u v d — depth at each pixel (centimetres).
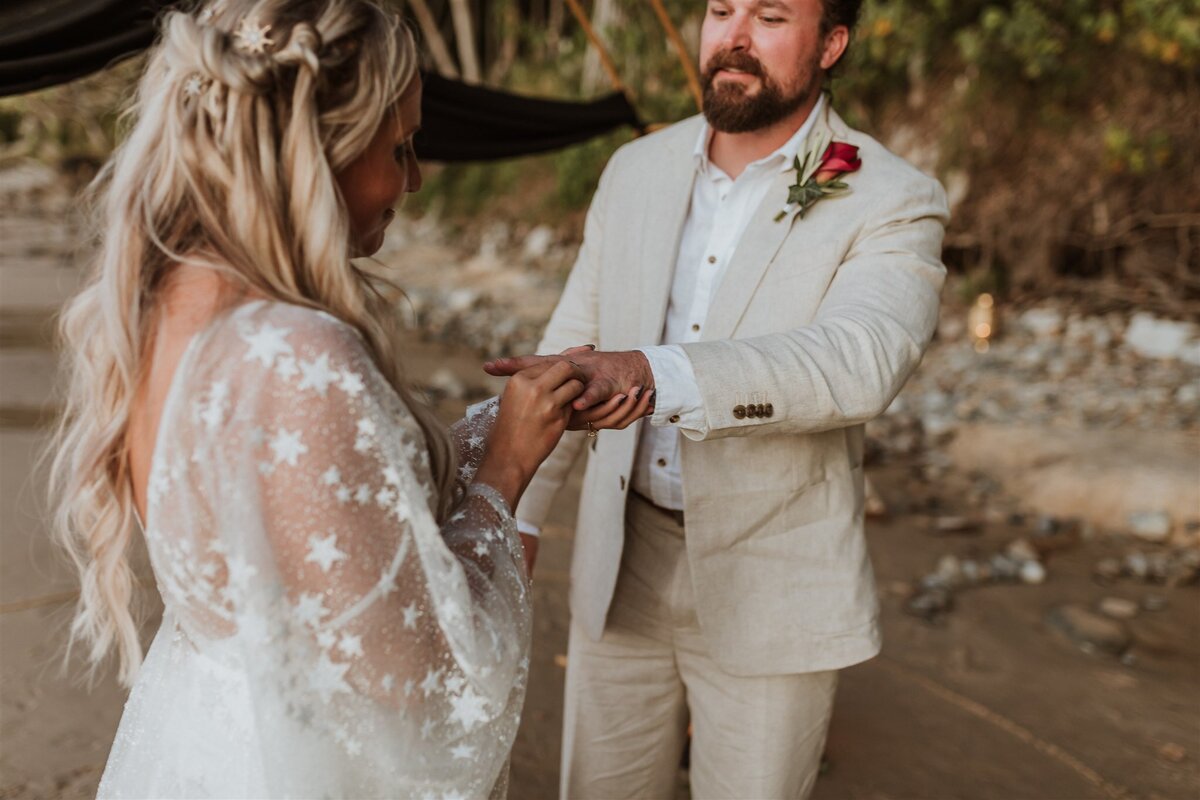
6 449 531
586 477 221
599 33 1175
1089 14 912
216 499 112
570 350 163
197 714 125
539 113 404
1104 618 441
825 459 200
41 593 389
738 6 194
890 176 197
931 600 442
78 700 328
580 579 219
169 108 118
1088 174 940
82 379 127
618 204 220
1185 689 391
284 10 117
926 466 623
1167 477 574
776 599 200
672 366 162
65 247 1220
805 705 206
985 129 958
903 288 187
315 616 113
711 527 198
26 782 286
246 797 120
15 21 234
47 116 1584
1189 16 856
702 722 216
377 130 124
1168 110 914
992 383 765
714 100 198
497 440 143
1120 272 952
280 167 117
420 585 117
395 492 115
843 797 315
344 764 117
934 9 939
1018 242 960
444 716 123
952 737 351
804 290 194
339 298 119
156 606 365
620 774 227
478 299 1007
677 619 212
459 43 1566
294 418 111
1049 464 610
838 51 205
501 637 126
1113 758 344
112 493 130
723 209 206
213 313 116
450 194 1412
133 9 241
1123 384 757
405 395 126
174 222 120
